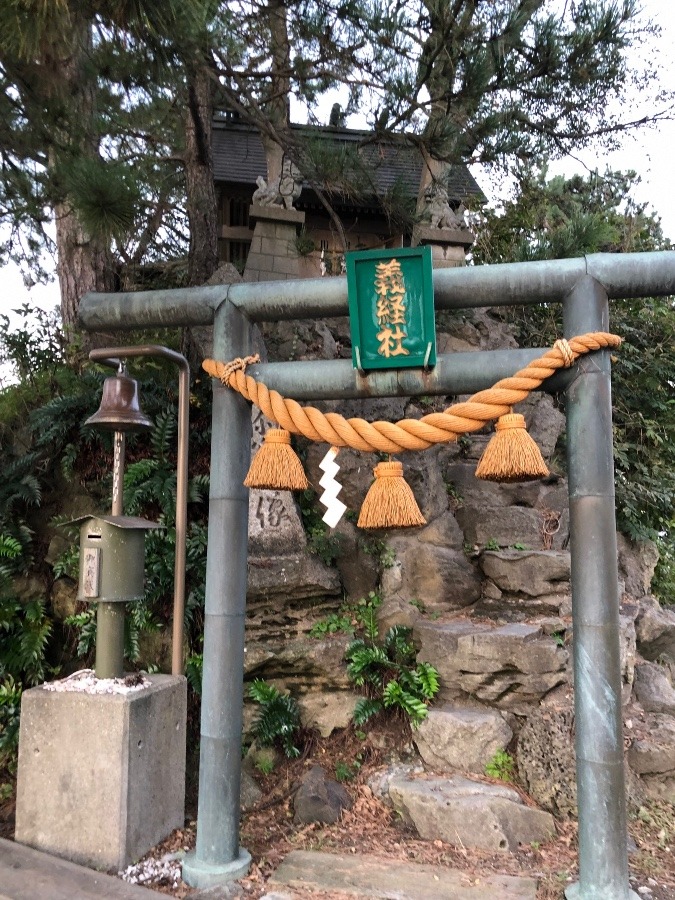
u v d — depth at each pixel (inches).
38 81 137.3
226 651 115.5
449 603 178.2
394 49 153.6
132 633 168.7
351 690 161.5
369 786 144.4
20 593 180.1
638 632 195.8
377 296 109.4
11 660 168.7
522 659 150.3
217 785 113.2
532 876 113.7
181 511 141.5
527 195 296.4
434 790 133.6
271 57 182.5
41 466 198.4
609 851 99.8
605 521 104.0
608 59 153.2
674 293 107.1
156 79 138.7
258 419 187.8
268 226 258.1
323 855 120.0
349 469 193.9
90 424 132.6
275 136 185.5
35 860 113.3
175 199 333.1
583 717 102.7
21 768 121.6
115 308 127.4
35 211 180.5
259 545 173.9
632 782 142.5
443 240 256.1
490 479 103.9
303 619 171.6
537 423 212.4
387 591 179.3
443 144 161.0
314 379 115.4
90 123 148.3
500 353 110.3
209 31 126.0
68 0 111.0
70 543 185.5
